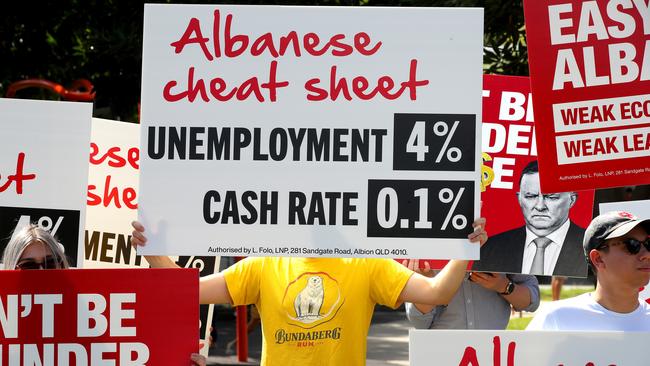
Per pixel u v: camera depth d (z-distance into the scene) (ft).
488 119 19.52
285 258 17.48
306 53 16.24
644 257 16.39
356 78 16.17
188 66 16.21
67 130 18.26
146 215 16.02
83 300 15.51
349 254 16.01
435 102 16.12
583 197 19.19
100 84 48.19
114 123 20.54
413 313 20.49
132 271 15.56
